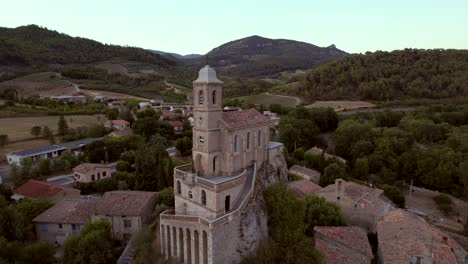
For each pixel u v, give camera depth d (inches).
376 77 7357.3
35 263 1979.6
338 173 3725.4
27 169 3472.0
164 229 1973.4
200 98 2208.4
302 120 5521.7
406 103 6697.8
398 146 4616.1
